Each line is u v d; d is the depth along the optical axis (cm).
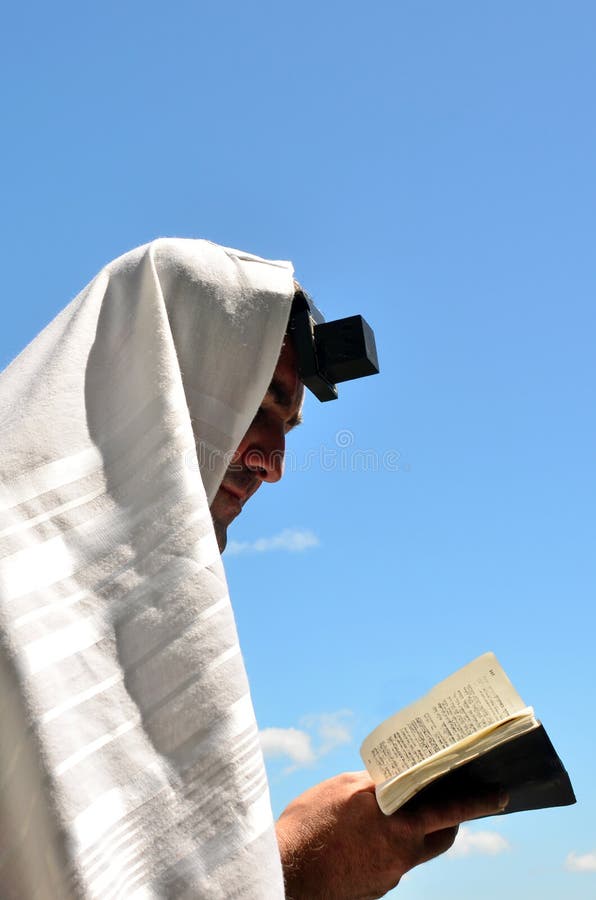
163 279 156
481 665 178
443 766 170
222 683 114
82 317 145
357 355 193
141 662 115
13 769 104
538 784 175
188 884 103
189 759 110
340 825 172
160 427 130
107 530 124
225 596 121
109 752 108
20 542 117
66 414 132
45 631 112
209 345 160
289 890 167
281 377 196
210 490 159
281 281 171
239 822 107
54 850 99
